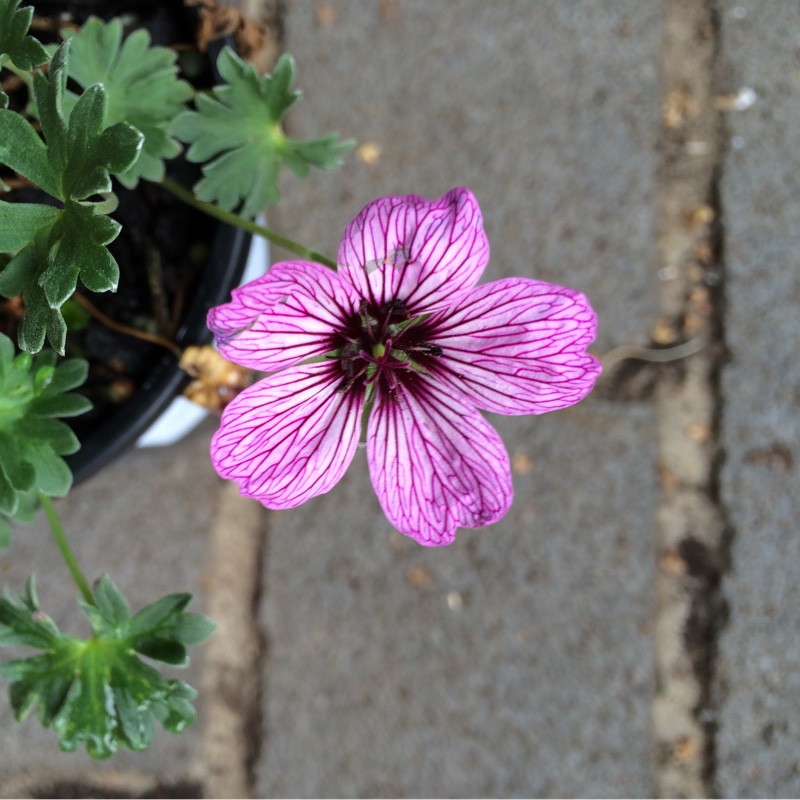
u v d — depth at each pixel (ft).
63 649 0.52
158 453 0.73
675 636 0.74
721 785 0.73
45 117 0.44
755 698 0.74
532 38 0.75
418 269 0.46
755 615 0.74
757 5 0.75
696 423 0.75
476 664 0.74
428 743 0.73
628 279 0.75
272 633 0.73
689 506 0.75
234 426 0.46
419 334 0.49
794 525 0.74
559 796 0.73
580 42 0.75
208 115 0.53
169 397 0.56
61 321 0.44
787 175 0.75
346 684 0.74
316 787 0.73
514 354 0.47
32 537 0.72
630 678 0.74
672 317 0.75
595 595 0.74
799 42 0.75
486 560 0.74
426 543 0.49
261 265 0.63
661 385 0.75
